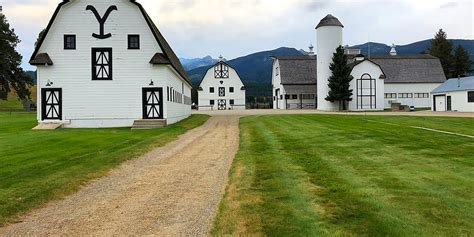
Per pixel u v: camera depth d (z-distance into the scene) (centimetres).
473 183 971
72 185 1073
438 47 11144
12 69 7062
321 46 6328
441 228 675
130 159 1495
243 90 8769
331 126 2639
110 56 3097
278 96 7931
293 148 1641
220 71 8738
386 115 3947
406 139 1852
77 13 3072
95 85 3092
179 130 2728
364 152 1491
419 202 817
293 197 880
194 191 1011
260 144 1797
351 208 789
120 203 916
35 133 2548
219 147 1819
